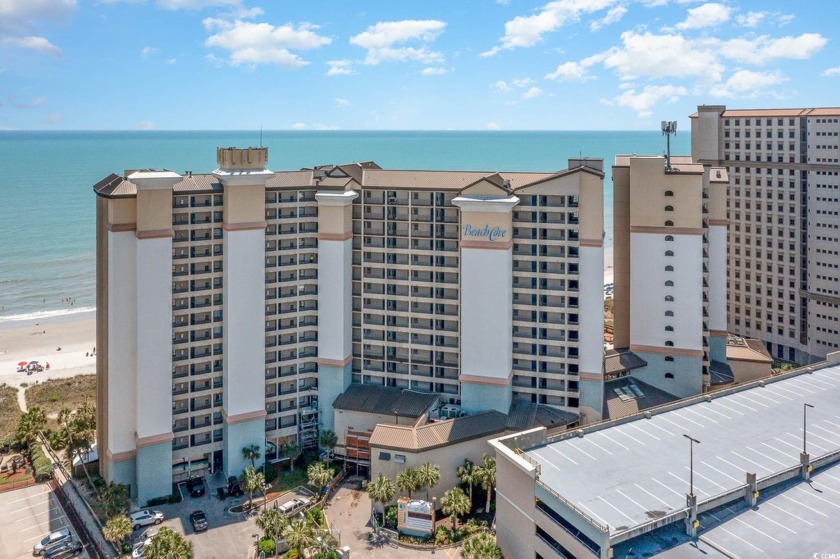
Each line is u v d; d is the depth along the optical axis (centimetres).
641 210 10875
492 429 9006
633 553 5338
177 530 8212
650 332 11044
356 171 10731
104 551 7825
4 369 14812
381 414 9619
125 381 8850
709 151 14975
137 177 8581
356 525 8275
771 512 5850
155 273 8781
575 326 9600
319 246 10006
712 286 11962
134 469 9012
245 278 9388
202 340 9338
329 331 10081
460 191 9781
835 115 13000
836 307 13412
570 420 9456
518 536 6444
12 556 7762
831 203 13262
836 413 7588
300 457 10012
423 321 10181
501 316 9525
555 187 9469
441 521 8356
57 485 9450
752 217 14575
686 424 7394
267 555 7612
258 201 9400
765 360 11844
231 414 9381
